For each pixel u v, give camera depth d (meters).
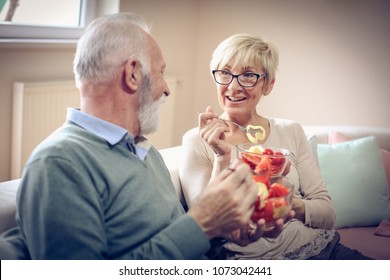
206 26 3.80
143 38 1.40
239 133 1.92
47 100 2.69
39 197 1.16
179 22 3.63
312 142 2.44
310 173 1.98
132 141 1.40
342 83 3.33
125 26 1.38
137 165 1.37
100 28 1.36
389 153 2.67
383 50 3.17
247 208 1.24
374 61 3.21
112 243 1.28
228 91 1.87
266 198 1.29
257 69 1.86
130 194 1.31
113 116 1.38
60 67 2.87
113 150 1.34
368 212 2.41
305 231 1.82
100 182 1.26
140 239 1.30
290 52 3.47
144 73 1.39
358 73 3.27
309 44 3.39
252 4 3.56
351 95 3.32
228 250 1.72
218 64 1.88
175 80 3.58
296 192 1.94
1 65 2.54
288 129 2.02
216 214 1.23
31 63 2.69
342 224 2.40
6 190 1.50
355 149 2.54
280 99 3.56
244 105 1.87
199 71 3.89
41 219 1.15
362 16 3.19
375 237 2.31
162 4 3.45
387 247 2.21
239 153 1.48
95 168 1.26
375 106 3.26
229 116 1.91
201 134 1.68
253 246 1.71
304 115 3.49
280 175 1.43
